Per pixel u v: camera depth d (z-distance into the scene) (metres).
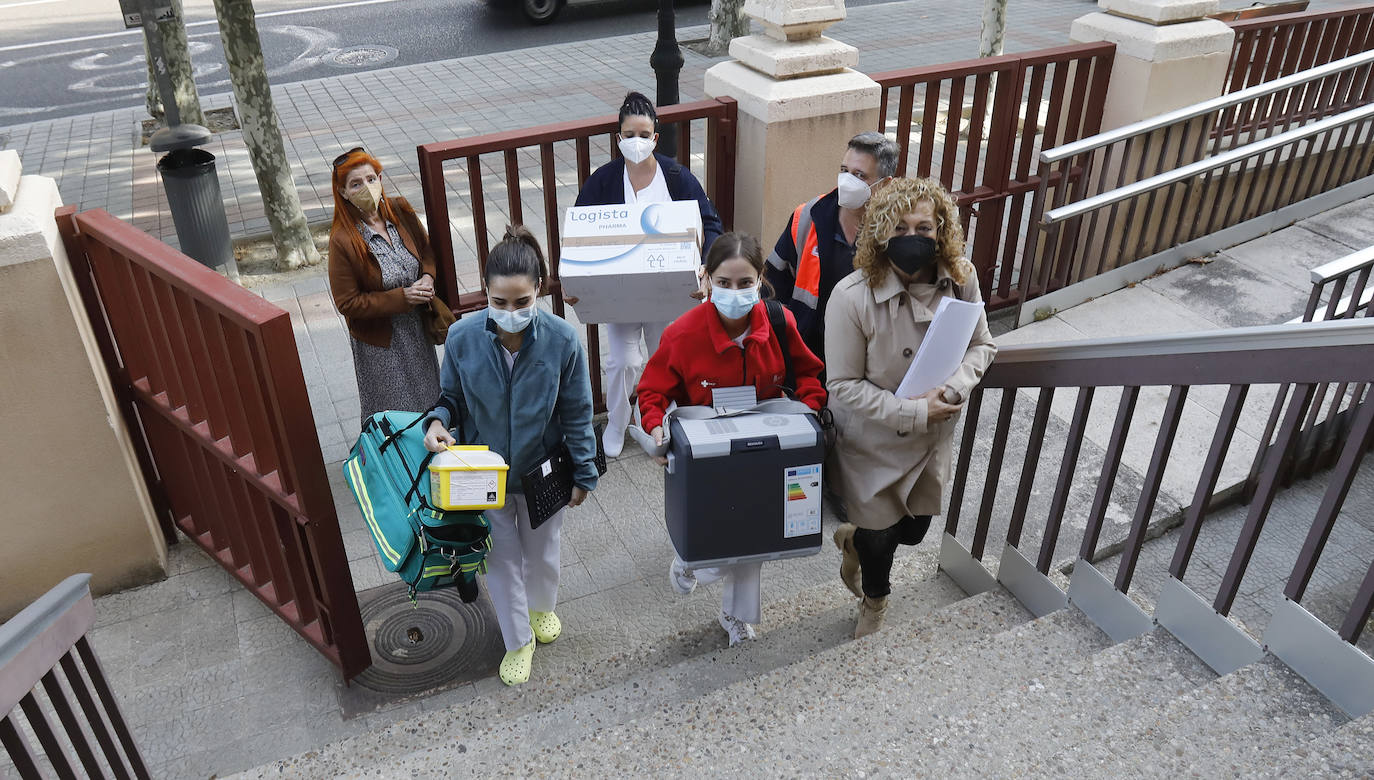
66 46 15.12
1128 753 2.12
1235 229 5.60
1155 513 3.86
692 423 2.78
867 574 3.10
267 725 3.33
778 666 3.18
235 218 8.16
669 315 3.85
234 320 2.85
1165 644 2.56
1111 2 5.39
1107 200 4.96
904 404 2.64
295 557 3.39
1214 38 5.20
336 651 3.44
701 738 2.53
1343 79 6.06
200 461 3.70
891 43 13.26
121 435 3.76
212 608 3.86
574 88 11.77
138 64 14.02
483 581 3.95
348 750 3.03
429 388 4.16
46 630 2.04
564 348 2.95
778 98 4.38
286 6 17.09
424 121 10.72
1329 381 2.01
